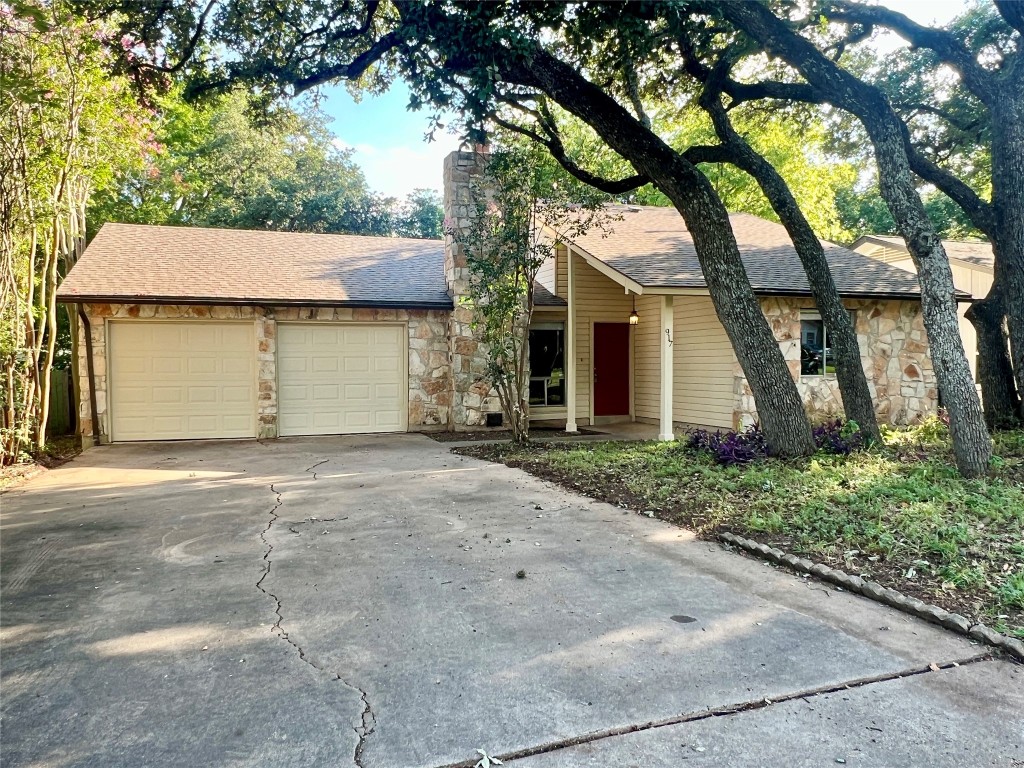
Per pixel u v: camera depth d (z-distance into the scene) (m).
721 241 6.98
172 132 18.92
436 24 5.61
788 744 2.27
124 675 2.79
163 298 10.10
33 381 9.05
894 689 2.64
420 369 11.76
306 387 11.26
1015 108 8.15
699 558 4.38
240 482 7.13
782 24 6.79
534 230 10.24
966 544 4.11
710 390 11.85
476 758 2.20
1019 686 2.66
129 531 5.15
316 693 2.63
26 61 6.29
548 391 13.62
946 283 6.02
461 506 5.91
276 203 24.08
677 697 2.59
